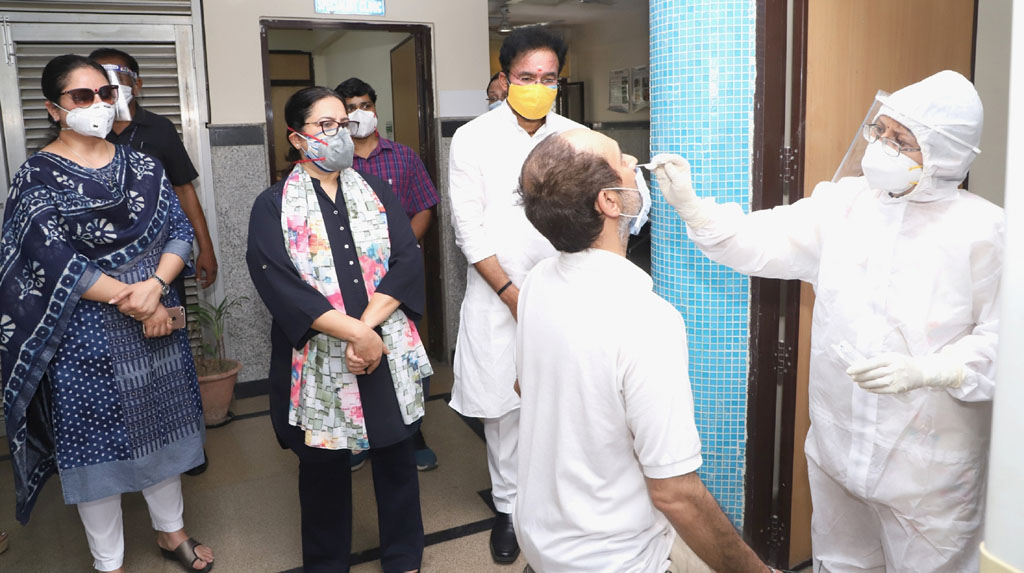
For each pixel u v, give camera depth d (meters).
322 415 1.90
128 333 2.03
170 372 2.16
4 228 1.97
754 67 1.86
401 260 1.98
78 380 1.96
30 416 2.05
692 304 2.02
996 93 2.65
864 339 1.49
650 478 1.02
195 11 3.54
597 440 1.06
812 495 1.78
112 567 2.14
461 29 4.08
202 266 3.42
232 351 3.85
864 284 1.50
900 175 1.35
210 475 2.98
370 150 3.13
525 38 2.12
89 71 1.93
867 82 2.00
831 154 1.98
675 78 1.92
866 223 1.51
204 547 2.32
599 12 6.45
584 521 1.08
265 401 3.84
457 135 2.26
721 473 2.11
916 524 1.52
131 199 2.06
